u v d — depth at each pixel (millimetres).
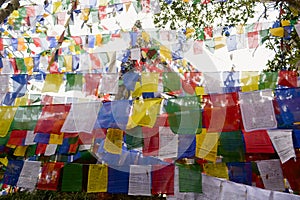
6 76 3828
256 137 3352
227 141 3389
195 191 3416
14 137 3713
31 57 4289
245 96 3357
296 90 3273
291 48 4797
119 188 3506
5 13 3859
